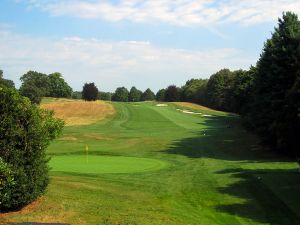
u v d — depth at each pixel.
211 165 29.02
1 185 11.92
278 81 38.66
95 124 71.00
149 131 60.44
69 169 25.67
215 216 16.81
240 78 80.19
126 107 92.62
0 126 12.67
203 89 128.88
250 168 26.84
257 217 16.64
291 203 18.14
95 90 104.00
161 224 13.47
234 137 49.38
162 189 20.58
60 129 15.91
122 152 37.44
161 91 174.12
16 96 13.20
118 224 12.68
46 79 137.75
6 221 12.08
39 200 14.42
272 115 37.34
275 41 40.06
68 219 12.73
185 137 50.31
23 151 12.97
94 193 17.64
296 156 35.44
